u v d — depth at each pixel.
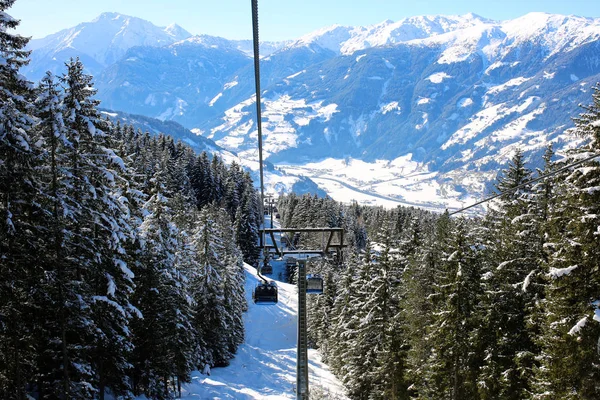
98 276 27.48
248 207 128.12
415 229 41.97
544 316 24.44
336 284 75.62
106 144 27.27
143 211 34.06
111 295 27.00
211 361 56.75
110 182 26.53
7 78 20.39
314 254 26.88
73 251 25.33
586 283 21.48
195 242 53.09
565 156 22.56
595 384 21.31
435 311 32.84
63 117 24.42
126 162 33.44
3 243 21.62
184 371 41.53
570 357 21.66
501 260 29.53
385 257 39.06
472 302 30.39
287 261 26.53
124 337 28.78
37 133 22.97
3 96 20.47
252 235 126.00
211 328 53.91
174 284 39.06
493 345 28.91
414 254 37.34
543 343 23.66
